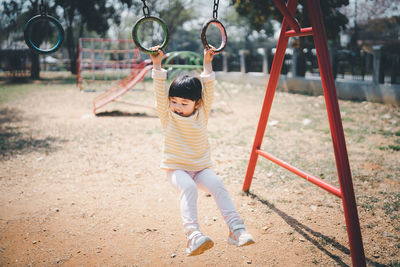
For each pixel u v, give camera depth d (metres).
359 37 14.05
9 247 2.59
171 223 2.94
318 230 2.76
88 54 17.58
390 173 4.00
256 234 2.71
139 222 2.96
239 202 3.28
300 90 12.77
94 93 13.23
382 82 9.77
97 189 3.70
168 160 2.22
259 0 10.09
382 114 7.72
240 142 5.52
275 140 5.60
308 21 9.56
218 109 8.95
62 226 2.90
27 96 12.24
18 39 20.98
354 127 6.45
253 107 9.31
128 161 4.66
